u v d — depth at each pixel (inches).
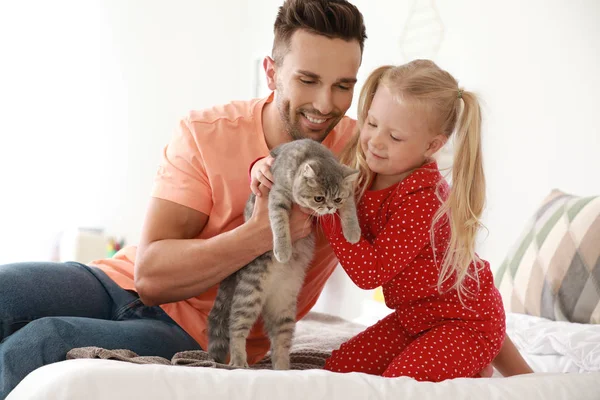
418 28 159.0
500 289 113.2
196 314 79.1
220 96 237.5
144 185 225.6
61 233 204.1
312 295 87.3
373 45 172.2
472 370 67.4
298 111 78.0
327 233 70.9
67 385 43.6
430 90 70.5
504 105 139.3
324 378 49.5
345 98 78.3
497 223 139.6
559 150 128.3
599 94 121.9
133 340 67.5
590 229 102.3
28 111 208.1
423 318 71.6
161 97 227.9
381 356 74.4
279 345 77.7
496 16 141.8
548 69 131.1
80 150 214.8
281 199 71.0
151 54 226.2
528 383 55.0
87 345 63.4
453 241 69.3
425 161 74.7
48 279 72.1
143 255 75.3
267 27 221.9
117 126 220.7
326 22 74.1
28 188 207.2
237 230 71.3
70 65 214.1
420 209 69.4
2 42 205.6
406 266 71.7
